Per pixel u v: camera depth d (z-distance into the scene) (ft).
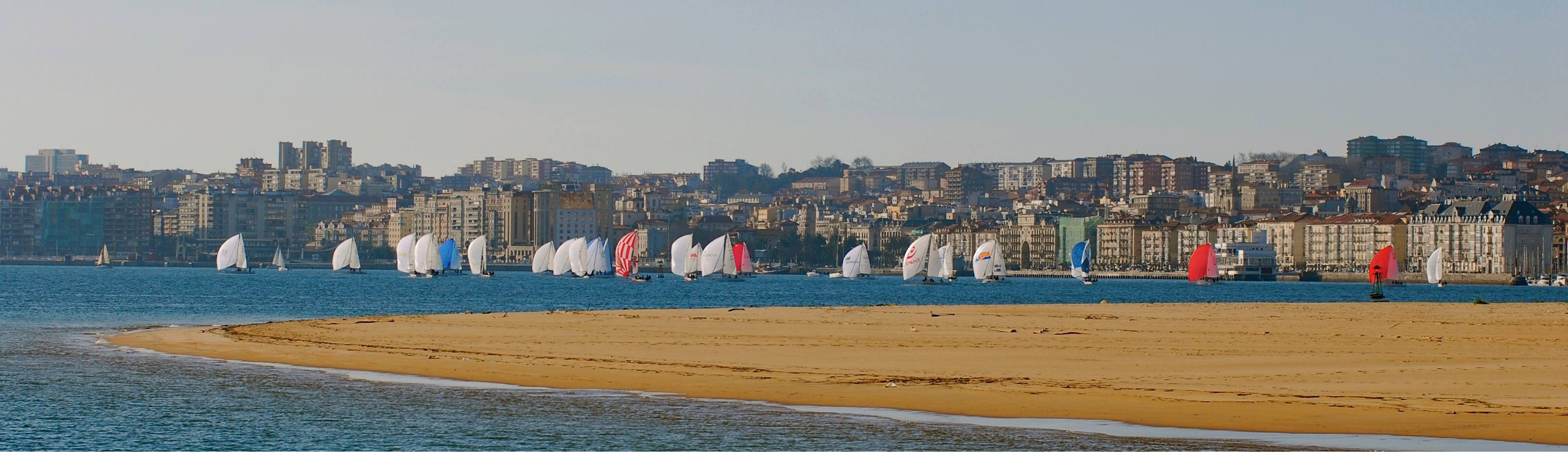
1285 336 570.87
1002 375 437.99
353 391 426.10
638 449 337.93
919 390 404.77
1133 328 626.64
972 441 333.83
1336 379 411.75
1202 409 361.10
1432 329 604.90
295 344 566.36
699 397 403.13
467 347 546.26
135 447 350.43
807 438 343.87
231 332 629.51
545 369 465.88
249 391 428.56
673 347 539.70
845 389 410.52
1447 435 321.73
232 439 357.20
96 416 389.19
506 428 364.79
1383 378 410.72
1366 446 314.55
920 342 556.51
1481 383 396.16
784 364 475.31
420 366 481.87
